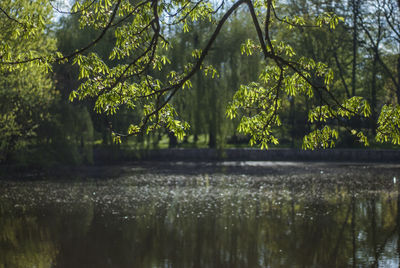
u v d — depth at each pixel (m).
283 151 46.66
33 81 26.23
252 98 7.93
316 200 22.73
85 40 30.17
